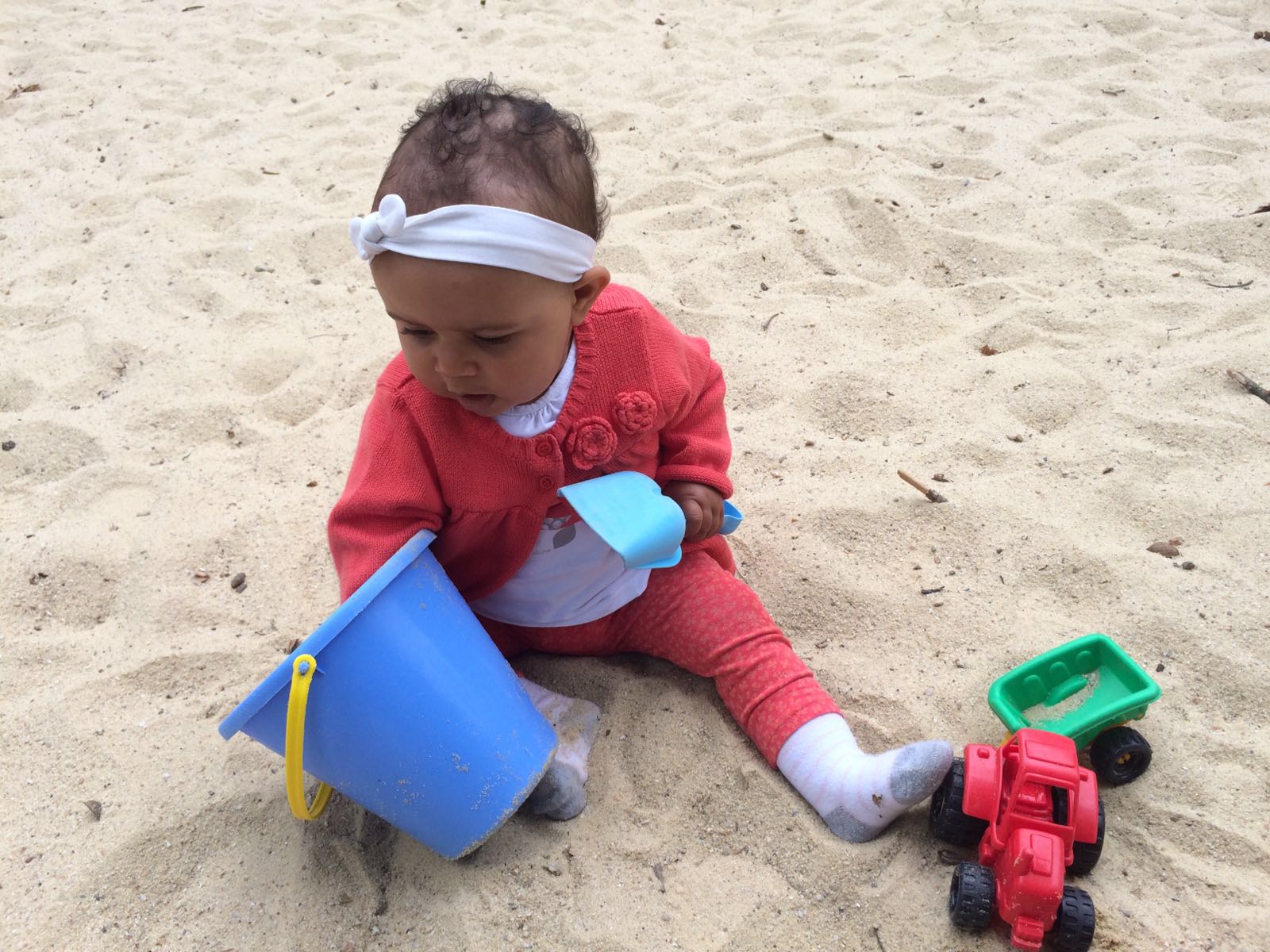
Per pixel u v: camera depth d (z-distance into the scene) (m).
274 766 0.86
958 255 1.50
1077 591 0.96
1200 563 0.97
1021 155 1.74
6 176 1.90
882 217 1.57
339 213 1.71
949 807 0.74
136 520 1.11
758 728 0.82
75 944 0.75
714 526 0.86
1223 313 1.30
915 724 0.86
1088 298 1.36
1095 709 0.81
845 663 0.92
